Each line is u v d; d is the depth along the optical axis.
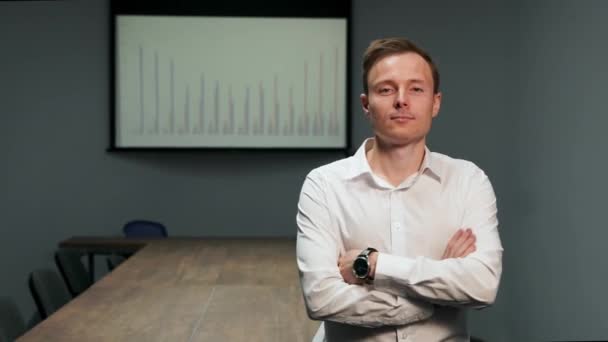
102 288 3.70
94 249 5.92
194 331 2.83
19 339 2.67
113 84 6.83
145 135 6.88
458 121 6.92
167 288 3.71
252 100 6.91
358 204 1.95
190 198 6.96
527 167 6.51
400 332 1.90
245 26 6.88
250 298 3.47
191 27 6.86
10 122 6.88
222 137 6.91
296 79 6.91
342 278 1.93
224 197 6.97
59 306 4.00
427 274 1.85
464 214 1.97
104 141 6.94
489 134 6.91
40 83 6.89
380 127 1.87
